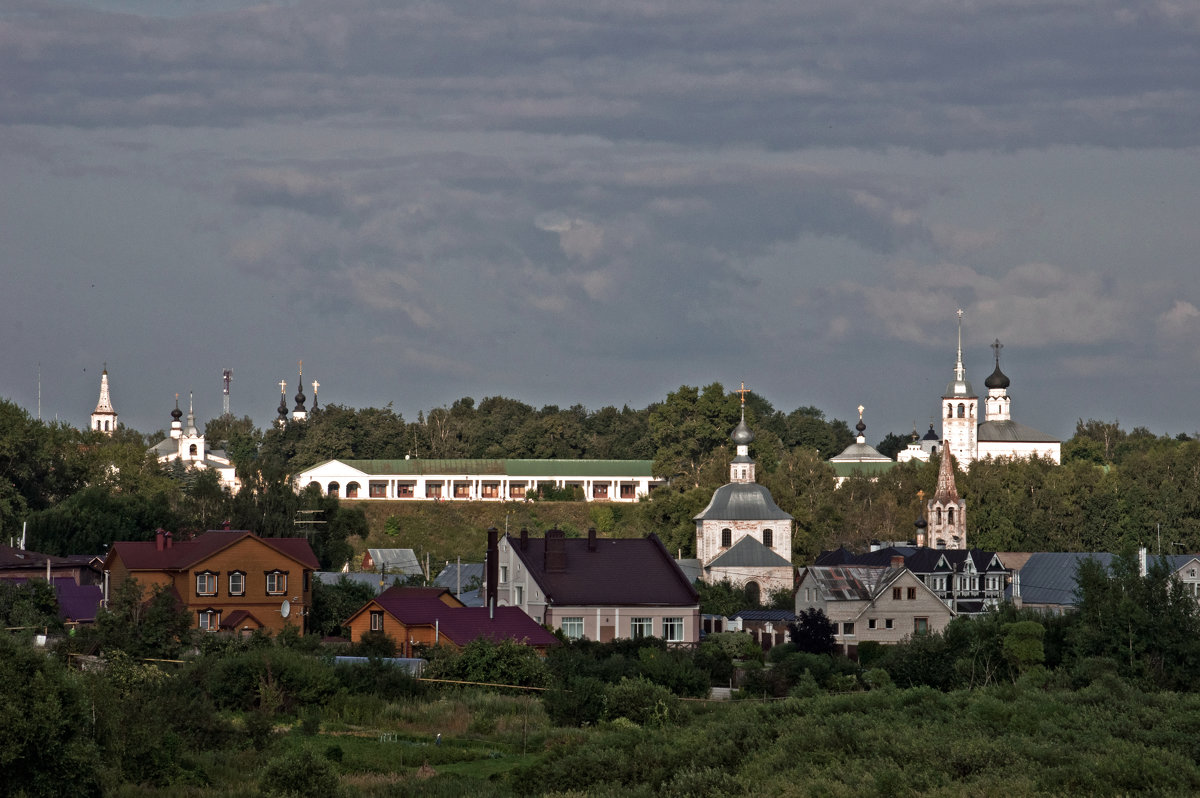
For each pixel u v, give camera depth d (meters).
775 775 191.00
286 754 195.12
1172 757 193.00
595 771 197.62
